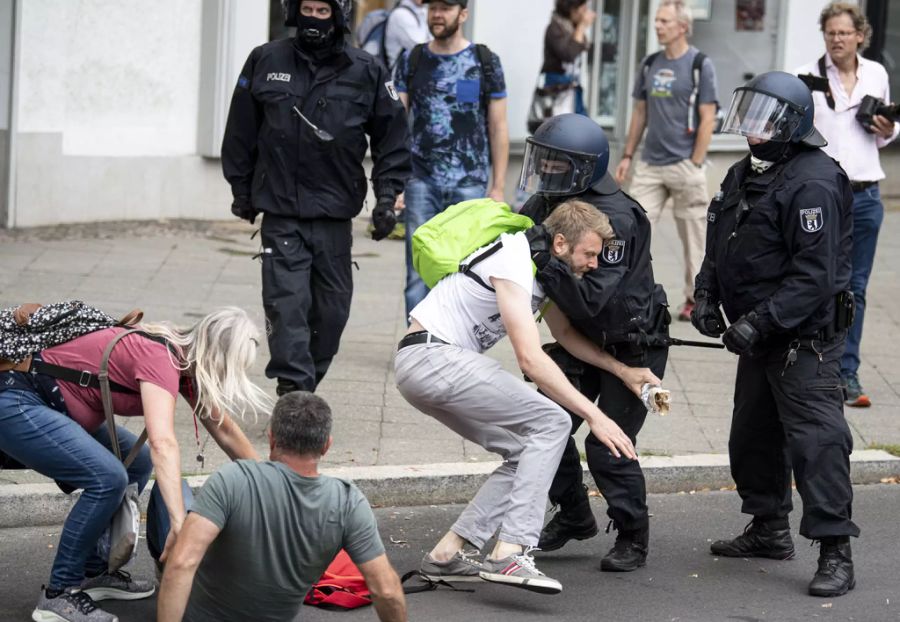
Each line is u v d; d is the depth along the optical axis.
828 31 10.95
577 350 7.79
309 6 9.65
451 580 7.71
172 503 6.33
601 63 19.44
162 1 16.50
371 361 12.02
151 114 16.73
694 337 13.32
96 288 13.68
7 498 8.56
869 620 7.38
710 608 7.51
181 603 5.83
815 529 7.65
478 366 7.32
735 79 19.92
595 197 7.66
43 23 15.77
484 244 7.39
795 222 7.55
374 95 9.98
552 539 8.28
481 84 11.94
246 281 14.48
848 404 11.38
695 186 13.71
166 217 17.06
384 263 15.77
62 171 16.19
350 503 5.99
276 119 9.75
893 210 20.17
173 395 6.60
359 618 7.20
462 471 9.34
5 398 6.69
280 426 5.93
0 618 7.06
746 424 8.20
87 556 7.04
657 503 9.49
